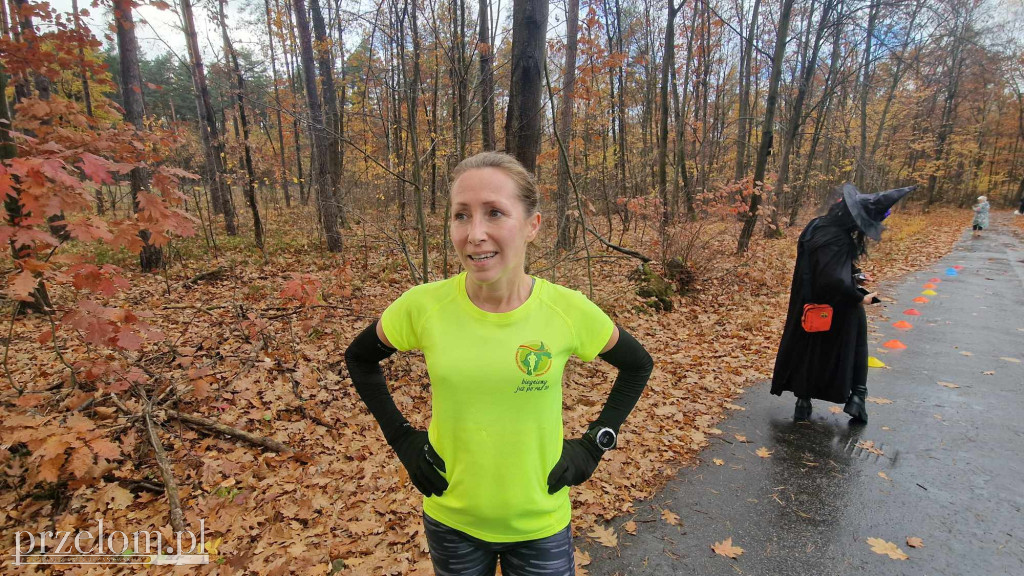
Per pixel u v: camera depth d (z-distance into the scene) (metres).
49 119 3.65
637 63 15.49
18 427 2.76
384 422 1.48
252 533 2.83
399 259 9.48
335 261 9.73
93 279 3.01
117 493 3.00
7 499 2.92
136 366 4.39
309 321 4.78
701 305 7.82
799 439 3.80
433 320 1.34
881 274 10.63
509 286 1.30
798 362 3.98
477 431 1.31
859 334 3.84
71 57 4.16
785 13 10.49
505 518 1.36
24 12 3.95
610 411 1.49
